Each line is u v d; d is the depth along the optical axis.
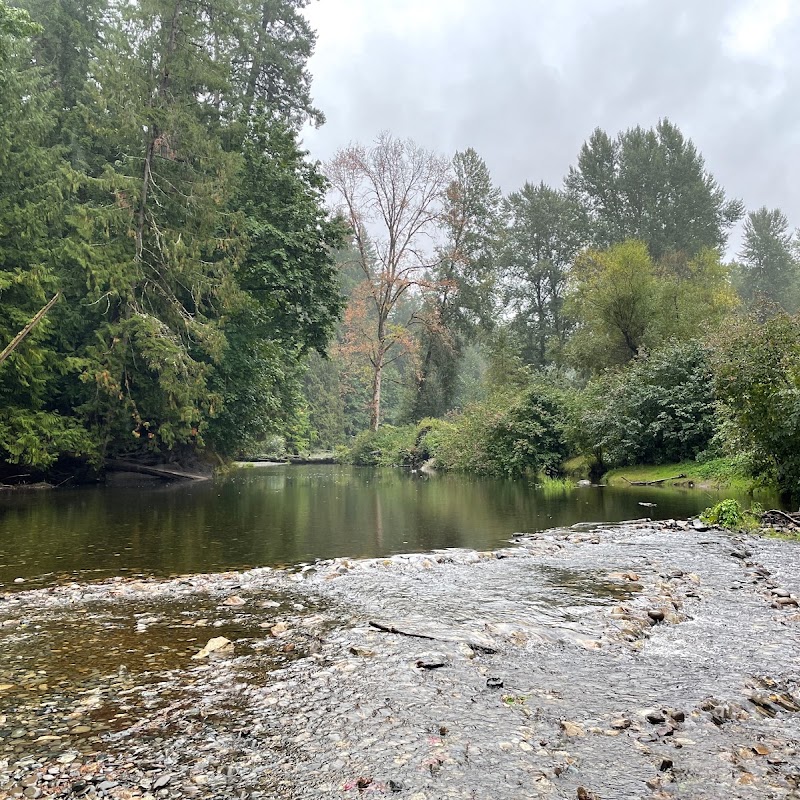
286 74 29.81
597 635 4.02
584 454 19.59
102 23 19.61
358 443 35.22
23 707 3.00
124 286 15.70
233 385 20.52
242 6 22.34
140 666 3.55
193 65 17.83
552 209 46.00
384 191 35.59
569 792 2.25
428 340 40.25
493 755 2.50
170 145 17.45
